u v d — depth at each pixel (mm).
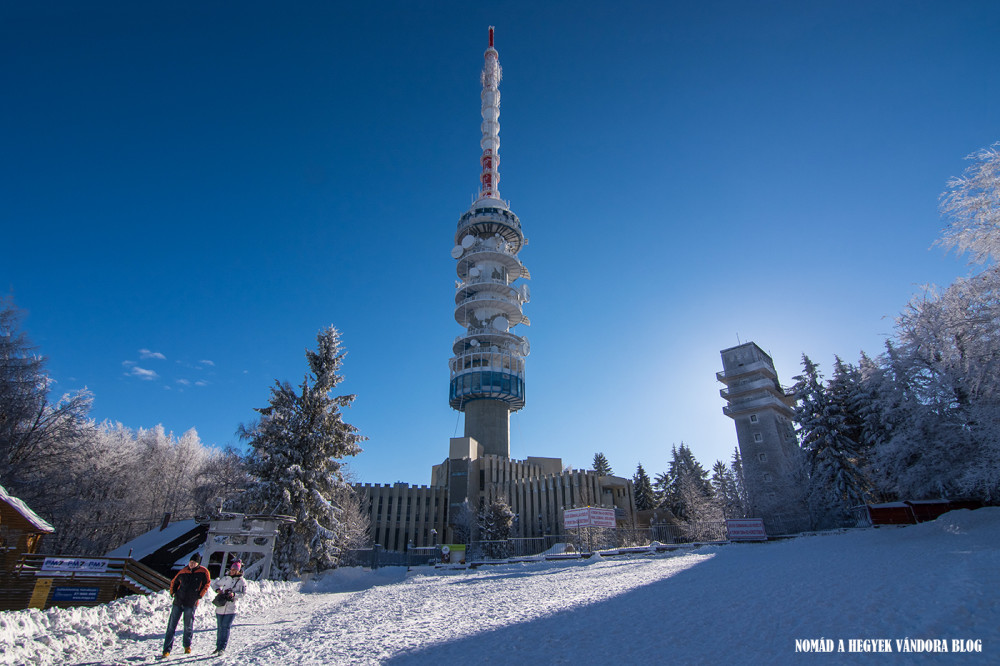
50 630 10750
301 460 31922
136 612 13211
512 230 88125
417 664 7840
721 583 14148
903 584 10070
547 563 32906
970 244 19328
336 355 35656
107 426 69125
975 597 7809
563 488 65188
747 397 65375
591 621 10234
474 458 72375
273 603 19344
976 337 22281
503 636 9445
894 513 34688
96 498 47844
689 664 6551
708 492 87188
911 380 29641
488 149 95125
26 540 17281
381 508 73562
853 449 46594
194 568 10523
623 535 42469
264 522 24375
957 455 28500
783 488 54188
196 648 10828
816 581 12227
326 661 8547
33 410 35781
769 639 7336
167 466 66688
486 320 82188
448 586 21312
